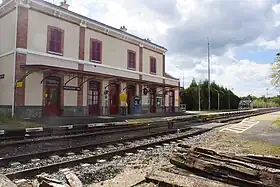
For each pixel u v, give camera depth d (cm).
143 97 2950
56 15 1994
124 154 825
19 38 1742
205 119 2588
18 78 1719
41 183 453
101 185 487
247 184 429
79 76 2095
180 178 468
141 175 533
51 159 739
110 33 2505
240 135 1359
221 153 583
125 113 2589
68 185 475
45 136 1197
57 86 1978
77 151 861
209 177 475
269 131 1518
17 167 646
